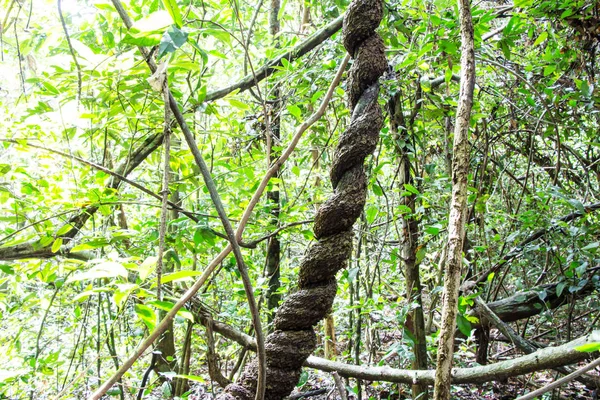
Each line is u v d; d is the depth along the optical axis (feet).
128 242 8.13
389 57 8.95
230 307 9.14
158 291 3.05
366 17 4.26
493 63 8.80
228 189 8.78
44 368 7.01
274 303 10.21
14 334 10.20
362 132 4.08
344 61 4.48
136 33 3.24
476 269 12.30
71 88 5.65
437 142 12.29
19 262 7.95
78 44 4.23
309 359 8.36
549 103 10.29
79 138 6.63
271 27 11.08
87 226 9.55
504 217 11.11
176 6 3.18
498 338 13.03
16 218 6.73
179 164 7.43
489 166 12.93
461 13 3.84
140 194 9.78
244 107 6.30
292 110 6.17
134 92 5.76
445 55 8.53
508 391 11.03
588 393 10.85
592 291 10.28
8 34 9.78
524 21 9.20
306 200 11.86
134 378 8.75
